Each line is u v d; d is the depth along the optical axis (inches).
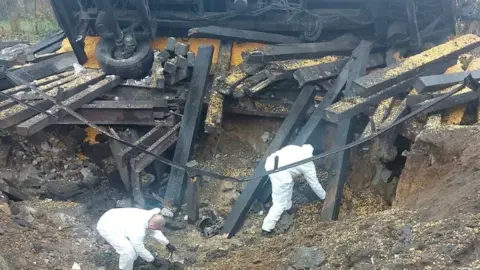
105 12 344.5
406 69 286.5
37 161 323.0
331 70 328.8
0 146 312.0
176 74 341.4
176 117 340.5
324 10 361.7
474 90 262.8
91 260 244.1
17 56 386.9
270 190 298.7
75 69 363.6
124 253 227.3
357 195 289.7
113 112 332.8
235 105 349.7
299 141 300.4
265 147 347.6
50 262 229.3
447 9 347.3
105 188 328.2
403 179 253.0
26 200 290.7
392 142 277.0
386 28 353.1
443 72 301.3
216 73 353.4
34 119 288.0
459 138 235.6
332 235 225.6
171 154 344.8
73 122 323.9
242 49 373.4
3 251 221.5
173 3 372.8
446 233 180.9
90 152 345.4
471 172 212.4
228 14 366.3
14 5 694.5
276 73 330.3
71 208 283.0
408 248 184.4
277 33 378.6
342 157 278.7
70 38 366.0
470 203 191.5
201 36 369.1
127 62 354.9
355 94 291.7
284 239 245.8
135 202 307.3
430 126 253.6
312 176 273.6
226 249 262.4
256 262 226.4
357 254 194.5
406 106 274.1
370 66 343.0
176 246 273.3
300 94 325.4
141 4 344.5
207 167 345.1
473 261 163.8
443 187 217.8
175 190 305.6
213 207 309.3
